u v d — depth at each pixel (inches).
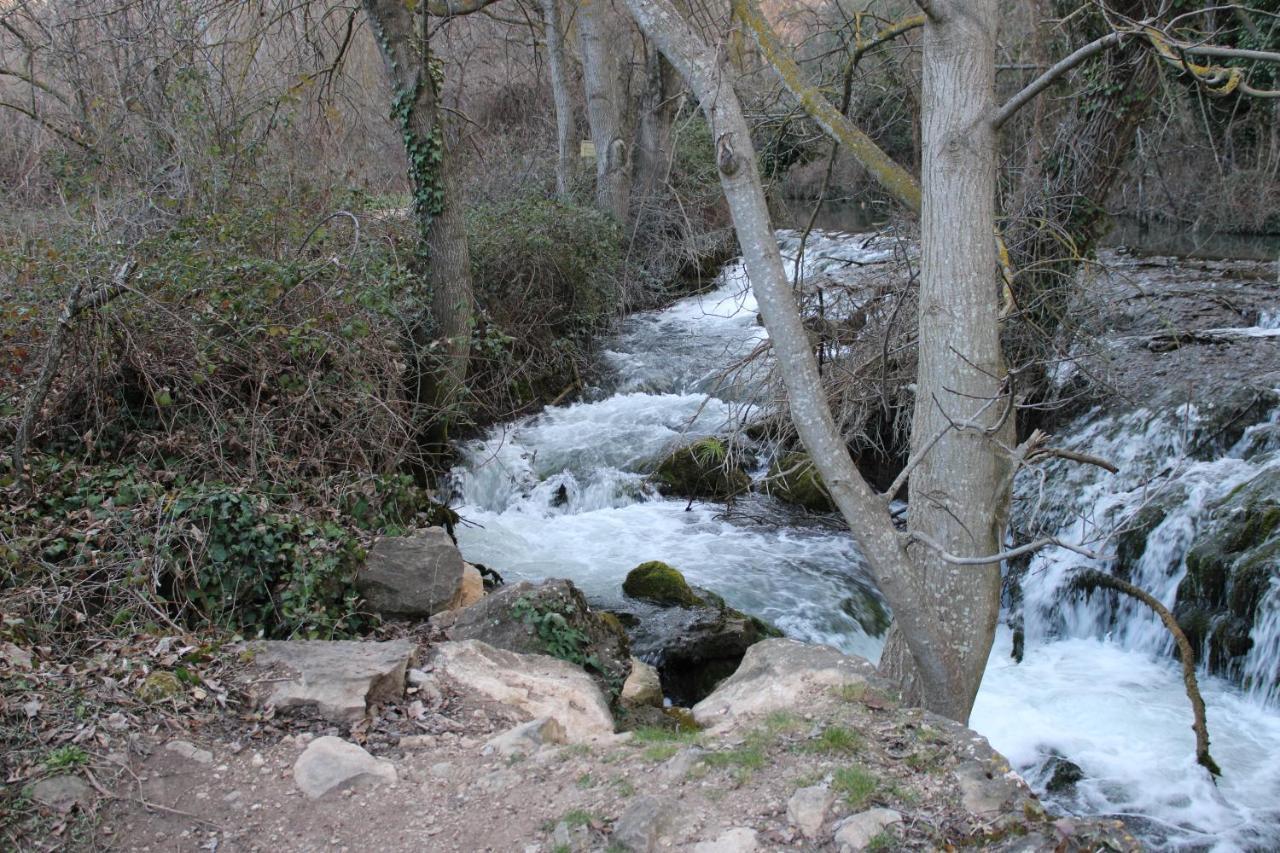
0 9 514.0
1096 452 436.5
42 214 405.4
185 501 282.5
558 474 518.0
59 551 262.1
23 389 312.5
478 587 331.0
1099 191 415.2
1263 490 354.9
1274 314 534.3
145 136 449.7
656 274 804.6
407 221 499.8
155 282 327.9
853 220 1050.1
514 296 605.0
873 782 173.8
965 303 202.2
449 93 902.4
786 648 242.8
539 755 194.1
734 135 174.1
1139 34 216.2
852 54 284.5
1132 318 553.3
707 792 175.0
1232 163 835.4
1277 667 315.3
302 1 538.3
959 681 203.6
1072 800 279.7
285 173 466.3
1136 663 358.9
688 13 325.4
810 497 490.3
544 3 804.0
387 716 212.1
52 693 199.9
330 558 289.6
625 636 311.1
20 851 161.6
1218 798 276.4
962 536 204.7
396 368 398.3
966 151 199.3
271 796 181.3
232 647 232.2
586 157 822.5
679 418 577.0
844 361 383.2
